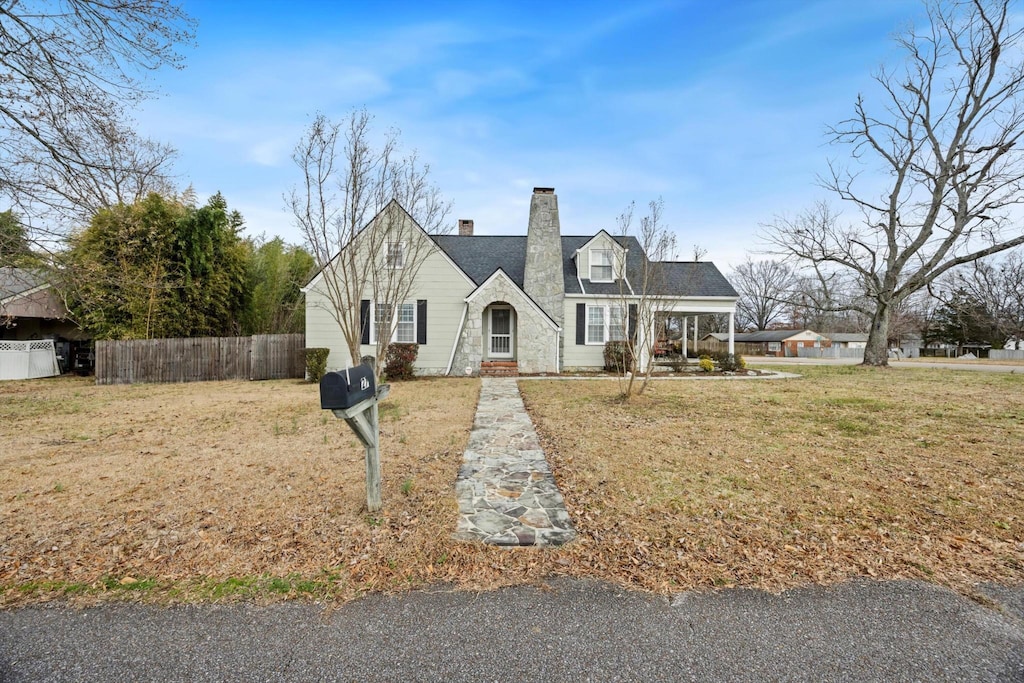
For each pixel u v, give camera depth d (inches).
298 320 894.4
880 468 196.2
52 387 514.6
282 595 109.0
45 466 201.9
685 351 806.5
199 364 588.4
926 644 92.6
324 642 93.4
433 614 102.5
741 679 83.0
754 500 163.3
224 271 676.7
